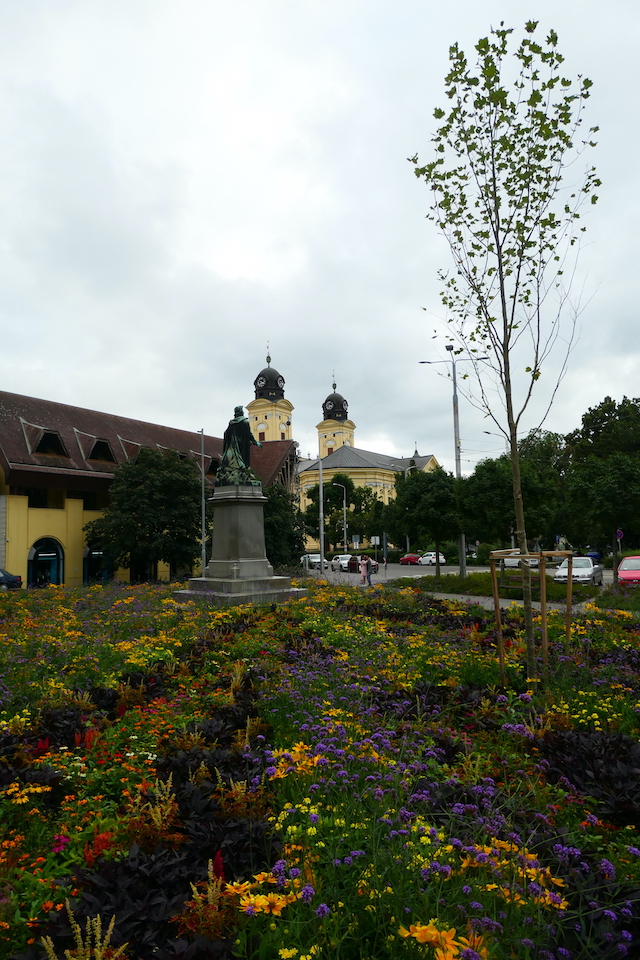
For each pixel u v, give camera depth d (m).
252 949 3.25
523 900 3.39
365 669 9.45
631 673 9.34
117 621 15.88
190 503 39.88
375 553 79.56
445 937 2.89
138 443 48.97
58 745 6.57
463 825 4.37
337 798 4.64
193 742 6.30
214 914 3.43
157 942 3.40
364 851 3.81
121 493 38.91
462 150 8.76
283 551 46.34
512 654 10.63
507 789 5.10
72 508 42.97
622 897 3.67
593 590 25.44
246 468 21.92
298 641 12.33
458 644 12.28
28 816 5.05
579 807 5.08
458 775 5.49
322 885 3.61
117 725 7.31
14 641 12.88
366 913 3.39
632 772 5.44
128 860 3.97
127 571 46.19
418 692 8.27
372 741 5.89
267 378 112.75
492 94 8.21
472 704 7.70
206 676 9.49
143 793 5.09
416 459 128.50
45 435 42.12
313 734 6.37
